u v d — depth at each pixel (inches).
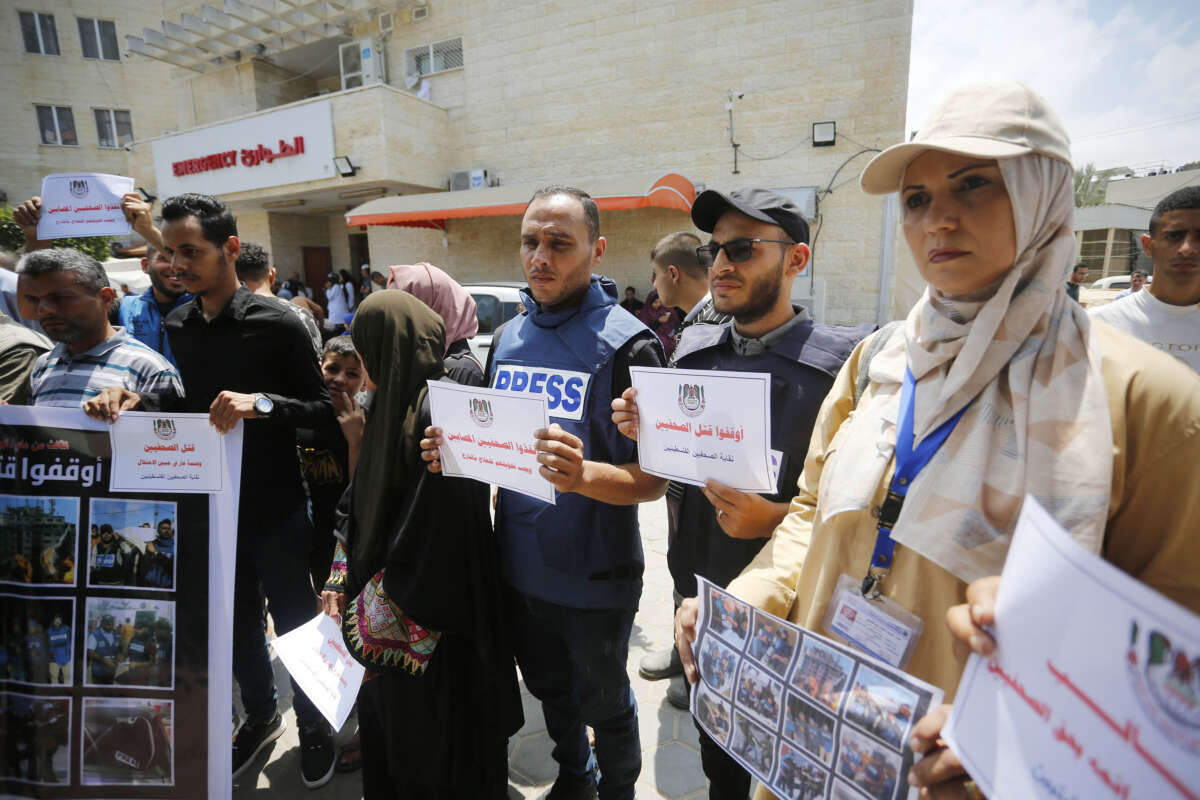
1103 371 28.1
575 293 65.5
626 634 65.9
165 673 66.1
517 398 51.1
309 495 94.0
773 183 356.8
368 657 58.6
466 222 454.0
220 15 477.7
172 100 778.2
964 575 28.3
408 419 59.4
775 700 37.3
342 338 89.0
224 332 81.4
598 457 61.4
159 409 73.9
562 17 402.6
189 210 77.3
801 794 35.6
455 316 84.6
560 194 63.1
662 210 384.5
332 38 491.5
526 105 424.8
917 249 33.7
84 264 71.2
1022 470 27.7
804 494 46.5
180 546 66.3
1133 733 19.7
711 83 365.4
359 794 81.4
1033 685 22.8
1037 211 29.7
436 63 459.8
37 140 733.9
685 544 69.9
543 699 71.4
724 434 46.9
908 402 34.6
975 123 30.1
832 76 335.9
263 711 88.3
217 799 65.9
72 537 66.0
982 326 30.2
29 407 65.4
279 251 543.8
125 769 66.7
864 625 34.3
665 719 94.1
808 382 58.4
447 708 61.0
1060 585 22.0
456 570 58.4
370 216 399.2
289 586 83.8
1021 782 22.7
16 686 66.9
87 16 733.3
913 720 30.4
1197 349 88.4
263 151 453.4
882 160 33.6
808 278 348.5
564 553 60.9
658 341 63.2
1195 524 25.6
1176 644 18.7
